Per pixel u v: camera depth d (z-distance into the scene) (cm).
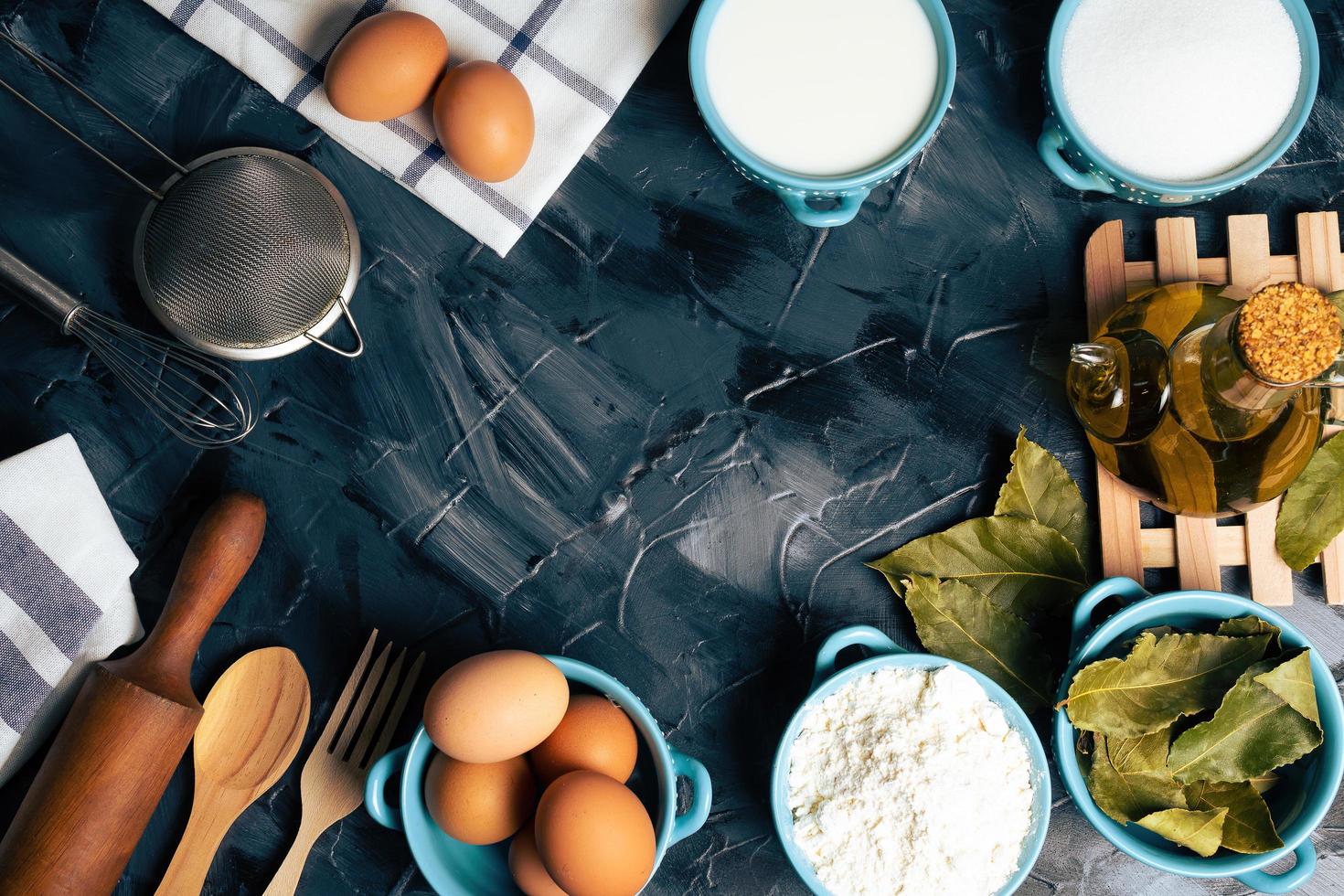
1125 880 88
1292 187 85
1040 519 83
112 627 84
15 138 84
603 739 76
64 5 83
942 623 82
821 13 75
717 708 87
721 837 87
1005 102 85
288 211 80
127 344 84
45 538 80
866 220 86
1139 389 73
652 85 84
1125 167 77
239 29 81
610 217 85
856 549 87
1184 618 79
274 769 85
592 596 87
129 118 84
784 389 86
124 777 76
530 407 86
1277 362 62
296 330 82
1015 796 78
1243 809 76
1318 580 86
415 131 81
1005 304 86
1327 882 88
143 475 85
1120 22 76
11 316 84
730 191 85
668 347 86
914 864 76
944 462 87
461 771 74
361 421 86
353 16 81
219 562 79
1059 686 83
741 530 87
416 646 87
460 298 85
